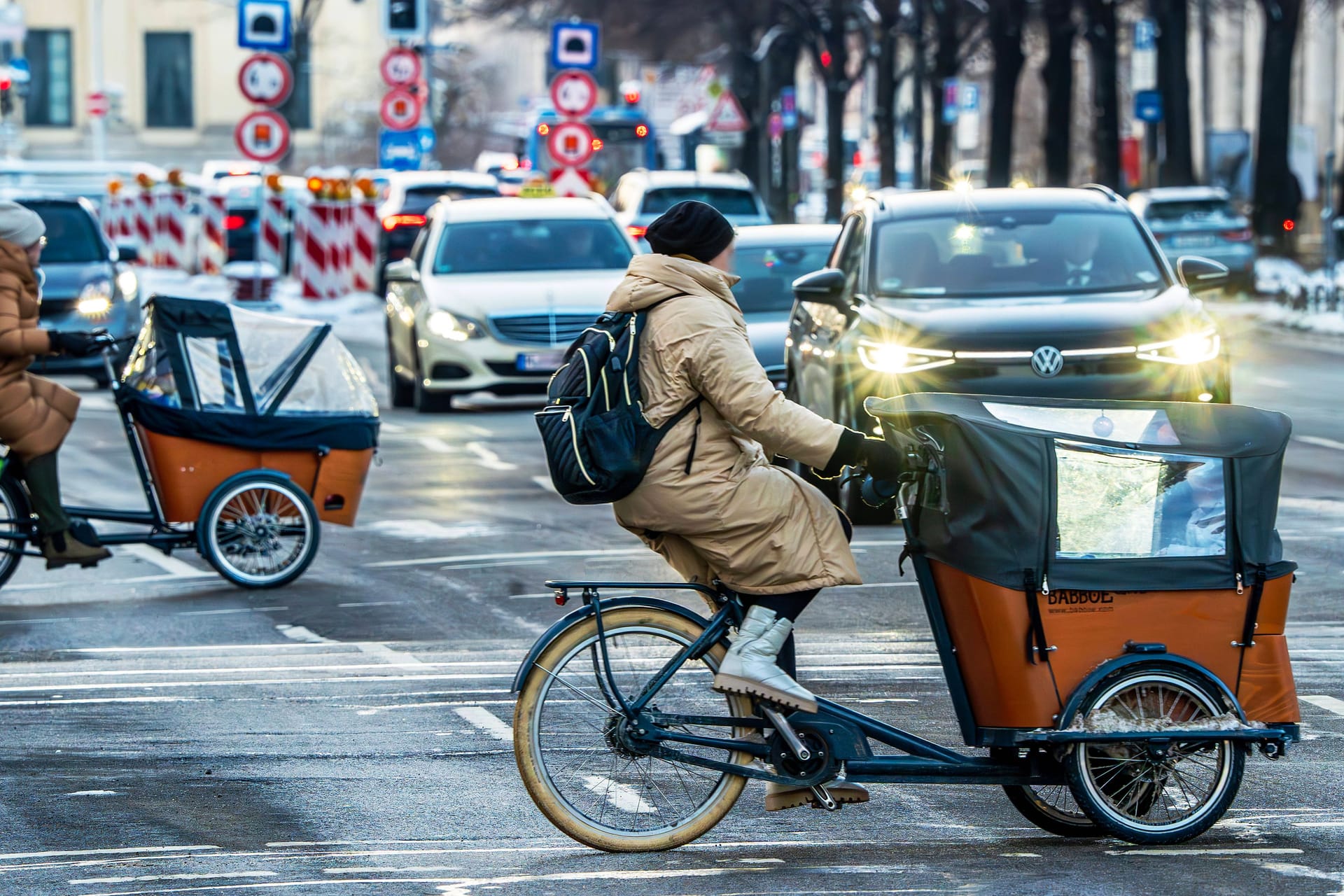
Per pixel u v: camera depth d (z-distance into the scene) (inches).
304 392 866.8
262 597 844.0
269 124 2374.5
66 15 6131.9
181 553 973.2
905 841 475.5
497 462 1288.1
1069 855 456.8
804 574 445.7
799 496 447.5
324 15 6136.8
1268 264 2891.2
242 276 2581.2
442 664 696.4
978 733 458.0
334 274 2637.8
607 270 1603.1
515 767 547.8
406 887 430.0
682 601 819.4
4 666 704.4
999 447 447.2
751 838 479.5
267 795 518.9
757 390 430.3
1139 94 3376.0
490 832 482.3
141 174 3228.3
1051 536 449.4
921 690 636.1
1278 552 460.1
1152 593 453.4
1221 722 456.4
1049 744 454.0
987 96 6205.7
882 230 1013.2
